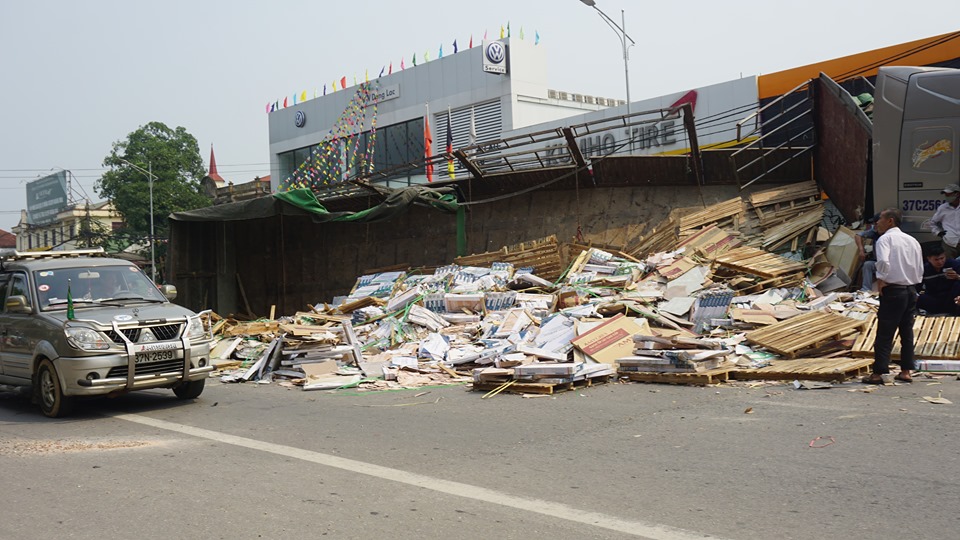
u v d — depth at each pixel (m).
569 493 5.08
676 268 14.36
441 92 38.41
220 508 5.04
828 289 13.37
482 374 9.58
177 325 9.49
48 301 9.65
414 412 8.46
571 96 38.31
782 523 4.31
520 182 20.03
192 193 60.12
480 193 20.94
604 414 7.70
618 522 4.46
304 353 12.05
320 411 8.88
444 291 16.20
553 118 37.38
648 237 17.44
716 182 18.09
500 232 20.62
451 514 4.73
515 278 16.44
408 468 5.93
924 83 12.77
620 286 14.57
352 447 6.77
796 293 13.09
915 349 9.22
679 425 6.98
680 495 4.91
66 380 8.76
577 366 9.26
